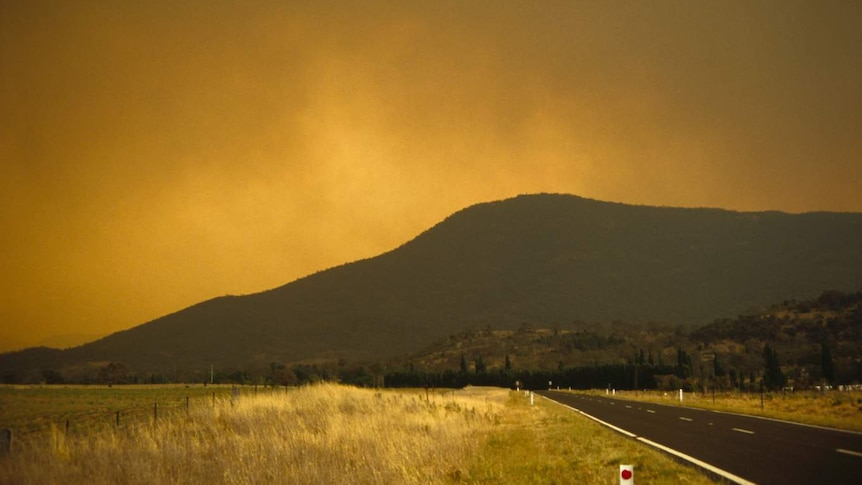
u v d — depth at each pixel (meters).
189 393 80.00
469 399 67.00
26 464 17.72
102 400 63.81
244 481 17.91
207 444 23.27
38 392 85.00
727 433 28.20
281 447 22.48
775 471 17.84
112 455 19.48
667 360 199.12
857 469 17.92
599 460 20.80
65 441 21.38
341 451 22.78
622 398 79.50
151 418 33.16
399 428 28.95
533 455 22.83
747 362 174.12
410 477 18.28
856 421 32.19
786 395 68.12
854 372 124.19
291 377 156.75
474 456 22.88
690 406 53.25
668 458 20.62
